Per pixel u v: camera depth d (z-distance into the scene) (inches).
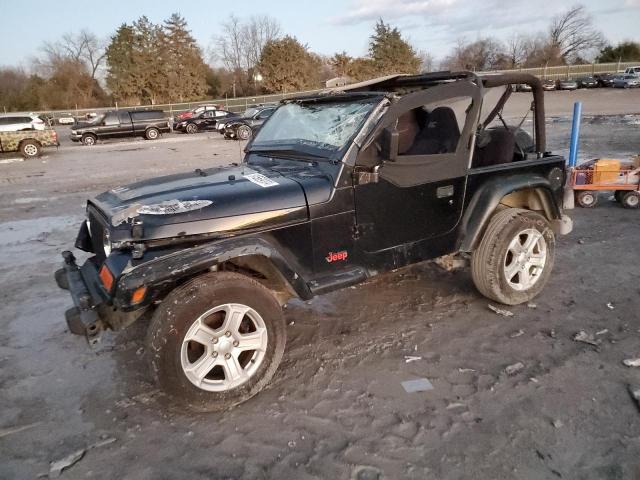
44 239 277.6
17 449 107.5
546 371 126.8
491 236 154.9
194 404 113.6
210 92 2790.4
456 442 103.0
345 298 177.0
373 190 134.7
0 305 186.7
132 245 112.7
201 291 109.9
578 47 2977.4
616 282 179.8
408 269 201.8
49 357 146.8
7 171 590.6
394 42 2539.4
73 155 756.6
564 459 97.2
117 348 150.4
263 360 120.3
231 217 119.1
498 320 156.1
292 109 165.5
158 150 775.1
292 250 126.8
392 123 133.2
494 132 173.0
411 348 141.6
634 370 125.4
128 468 100.7
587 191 285.7
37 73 2920.8
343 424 110.4
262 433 109.0
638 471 93.4
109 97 2760.8
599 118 804.6
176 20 2536.9
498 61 2945.4
